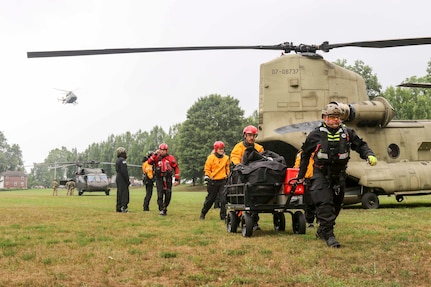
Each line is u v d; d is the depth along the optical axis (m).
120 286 4.38
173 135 121.12
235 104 81.31
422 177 14.70
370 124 15.05
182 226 9.14
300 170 6.85
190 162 78.88
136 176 122.75
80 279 4.61
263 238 7.25
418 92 53.62
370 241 6.62
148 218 11.16
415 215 11.30
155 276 4.76
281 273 4.77
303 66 14.60
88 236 7.59
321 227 6.46
